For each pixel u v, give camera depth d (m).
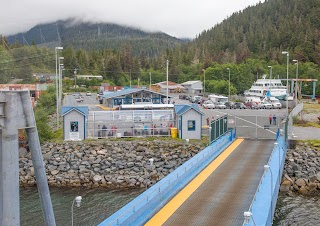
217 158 46.34
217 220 26.83
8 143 15.56
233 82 175.25
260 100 122.94
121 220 24.59
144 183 49.41
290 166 52.19
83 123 59.00
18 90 15.95
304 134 65.69
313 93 132.00
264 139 59.19
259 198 30.64
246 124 73.25
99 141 57.84
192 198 31.48
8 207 15.61
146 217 26.77
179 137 60.31
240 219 26.95
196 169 40.19
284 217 39.50
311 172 51.19
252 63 199.88
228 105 111.88
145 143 57.56
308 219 39.00
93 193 46.03
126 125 61.53
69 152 55.31
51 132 61.78
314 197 45.62
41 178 17.05
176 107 62.69
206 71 181.62
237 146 53.94
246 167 41.88
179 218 27.22
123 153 55.62
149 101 94.81
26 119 16.23
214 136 53.97
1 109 15.45
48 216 17.38
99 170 52.06
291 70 179.38
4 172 15.57
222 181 36.44
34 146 16.77
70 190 47.16
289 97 117.94
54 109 93.62
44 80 138.38
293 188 48.12
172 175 35.34
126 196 44.91
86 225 36.12
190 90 176.50
